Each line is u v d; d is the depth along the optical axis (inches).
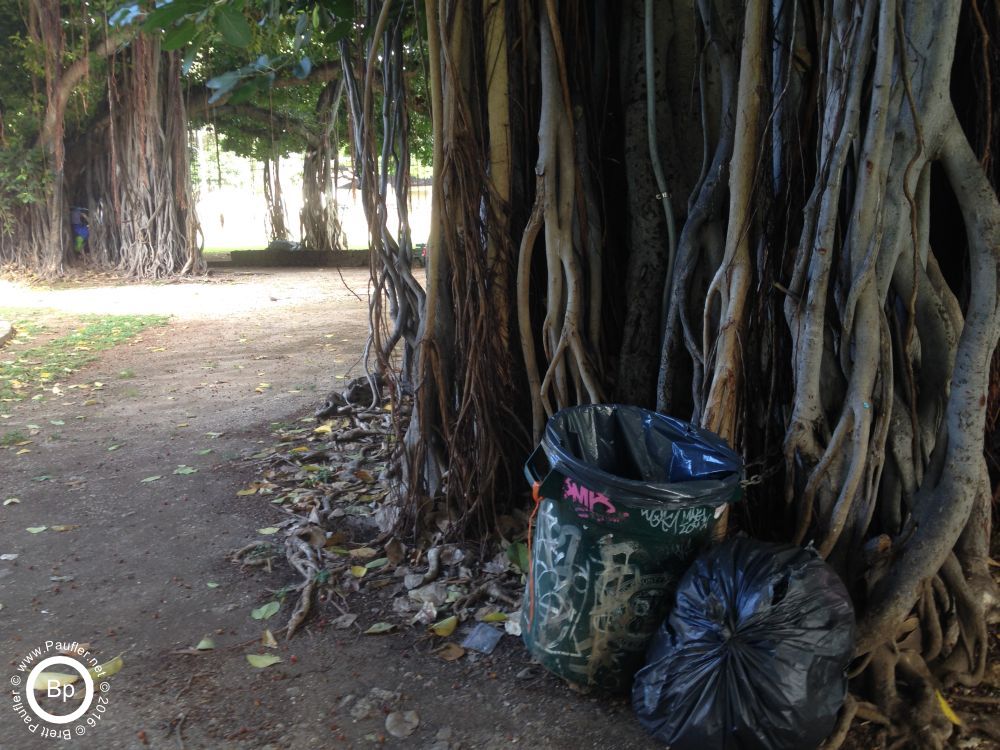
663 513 100.1
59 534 164.1
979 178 111.0
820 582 97.4
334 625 129.6
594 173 160.9
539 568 111.6
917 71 110.1
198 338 399.9
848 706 103.0
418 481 159.6
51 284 695.1
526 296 152.9
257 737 102.8
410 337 184.5
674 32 155.3
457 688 113.0
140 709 108.0
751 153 122.5
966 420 111.0
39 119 716.7
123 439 229.5
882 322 114.3
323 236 978.1
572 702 109.5
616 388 160.6
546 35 147.0
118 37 627.8
